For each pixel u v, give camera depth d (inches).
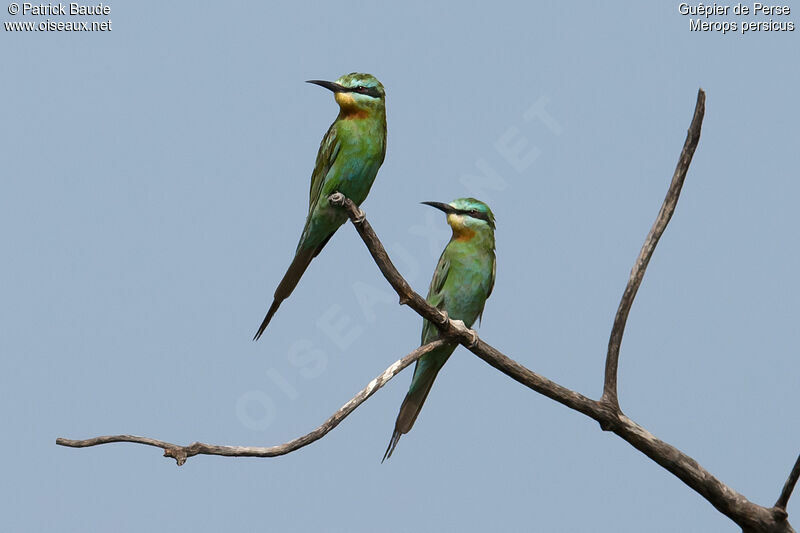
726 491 458.0
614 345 458.6
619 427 454.0
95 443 382.0
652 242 463.5
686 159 462.3
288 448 398.3
